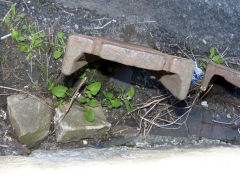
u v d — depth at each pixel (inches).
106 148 29.4
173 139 31.4
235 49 33.4
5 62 29.5
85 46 23.0
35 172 21.9
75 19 30.9
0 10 29.8
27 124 28.2
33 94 29.5
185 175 21.6
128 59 23.0
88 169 22.6
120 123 31.0
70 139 29.2
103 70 30.7
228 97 32.6
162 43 32.3
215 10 33.3
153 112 31.6
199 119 32.1
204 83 27.0
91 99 30.6
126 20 31.8
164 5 32.5
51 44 30.1
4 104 29.4
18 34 29.7
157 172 22.0
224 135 32.3
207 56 32.9
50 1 30.6
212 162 23.7
